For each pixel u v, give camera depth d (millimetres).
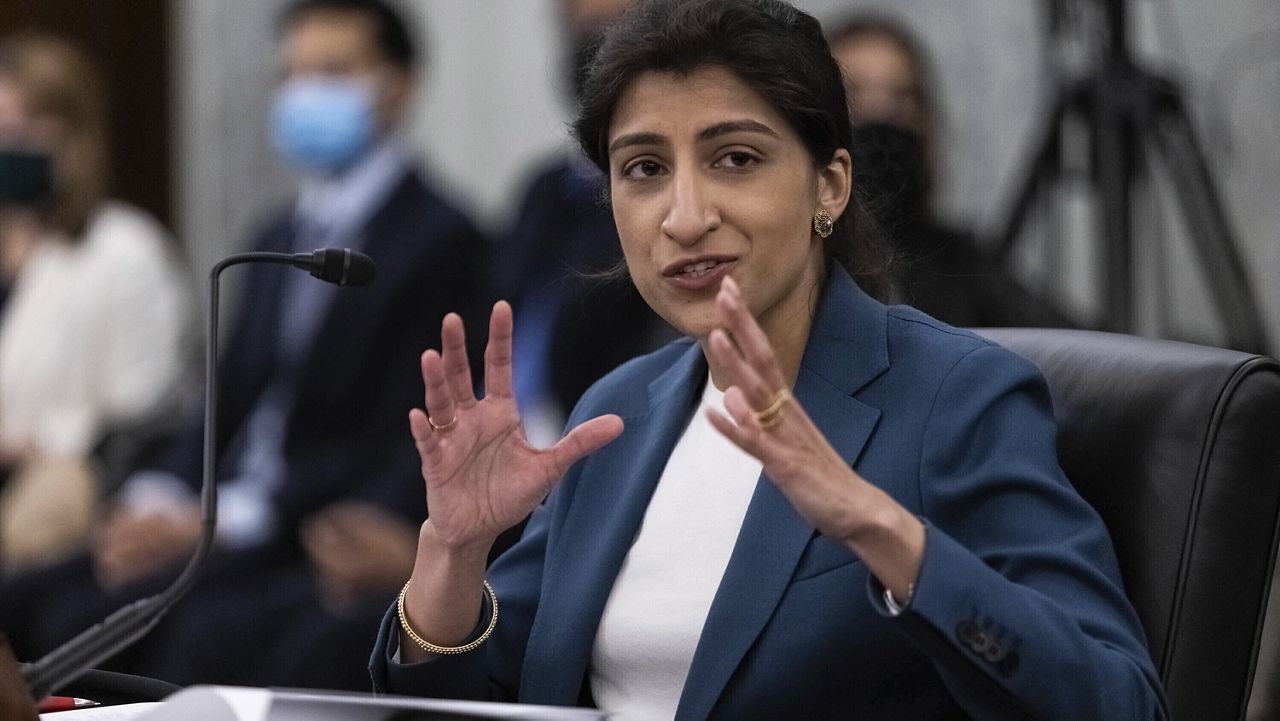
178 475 8898
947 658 3107
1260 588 3664
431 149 12328
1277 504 3688
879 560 3088
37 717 2877
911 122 6988
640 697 3697
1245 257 8516
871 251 4090
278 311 8898
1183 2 8742
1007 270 6973
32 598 8883
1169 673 3609
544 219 8219
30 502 9406
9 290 10828
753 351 3000
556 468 3518
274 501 8344
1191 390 3746
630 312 7852
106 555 8445
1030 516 3445
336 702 2818
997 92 9570
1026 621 3123
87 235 10750
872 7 9883
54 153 10156
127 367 10570
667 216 3572
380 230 8656
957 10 9664
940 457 3541
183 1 13125
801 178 3631
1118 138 7426
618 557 3830
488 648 3971
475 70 12266
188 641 7859
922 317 3873
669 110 3561
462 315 8531
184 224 13156
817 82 3621
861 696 3484
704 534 3762
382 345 8461
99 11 13172
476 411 3504
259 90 12891
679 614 3678
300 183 12789
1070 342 4121
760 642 3510
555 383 7918
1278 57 8531
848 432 3639
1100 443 3834
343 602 7820
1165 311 7902
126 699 3723
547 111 12055
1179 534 3666
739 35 3539
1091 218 8422
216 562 8250
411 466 8203
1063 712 3133
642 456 3969
